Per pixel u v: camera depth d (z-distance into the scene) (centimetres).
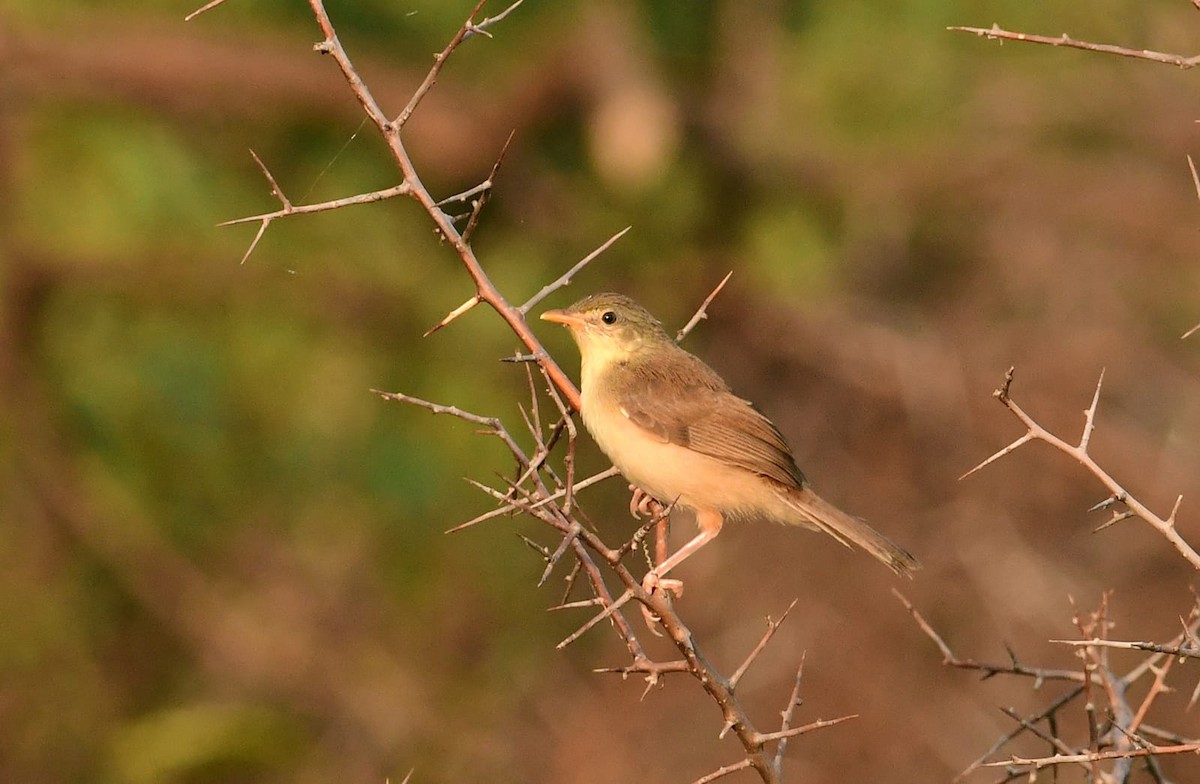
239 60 1445
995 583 1388
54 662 1291
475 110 1530
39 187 1427
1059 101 1620
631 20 1579
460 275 1498
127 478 1387
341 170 1509
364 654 1352
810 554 1386
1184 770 1216
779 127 1609
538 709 1317
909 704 1309
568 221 1571
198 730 1227
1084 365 1555
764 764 599
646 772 1250
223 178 1495
